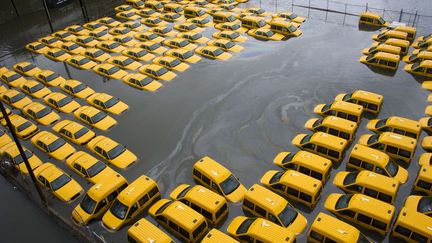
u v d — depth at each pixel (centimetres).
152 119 3991
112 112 4112
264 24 6034
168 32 6106
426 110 3819
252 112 4006
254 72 4800
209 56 5266
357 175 2894
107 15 7219
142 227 2389
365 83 4397
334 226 2353
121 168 3303
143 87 4569
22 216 2847
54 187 3020
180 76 4822
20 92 4584
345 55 5056
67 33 6219
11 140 3709
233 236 2483
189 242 2473
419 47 4994
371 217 2505
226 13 6412
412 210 2488
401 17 5988
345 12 6481
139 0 7500
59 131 3788
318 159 3023
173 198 2880
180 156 3438
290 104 4091
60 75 5028
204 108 4125
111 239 2614
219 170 2986
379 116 3797
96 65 5200
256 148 3481
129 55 5372
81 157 3284
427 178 2778
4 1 7088
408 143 3150
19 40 6362
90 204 2786
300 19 6244
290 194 2845
